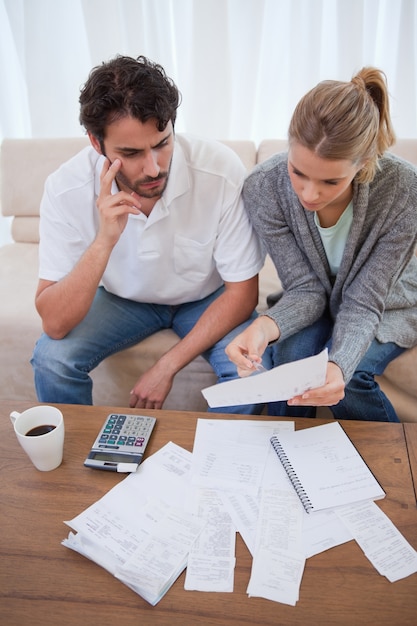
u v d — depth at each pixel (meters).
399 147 1.78
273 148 1.88
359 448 0.91
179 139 1.30
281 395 0.90
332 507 0.80
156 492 0.84
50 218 1.31
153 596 0.68
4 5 2.14
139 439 0.93
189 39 2.11
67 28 2.17
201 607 0.68
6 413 1.03
